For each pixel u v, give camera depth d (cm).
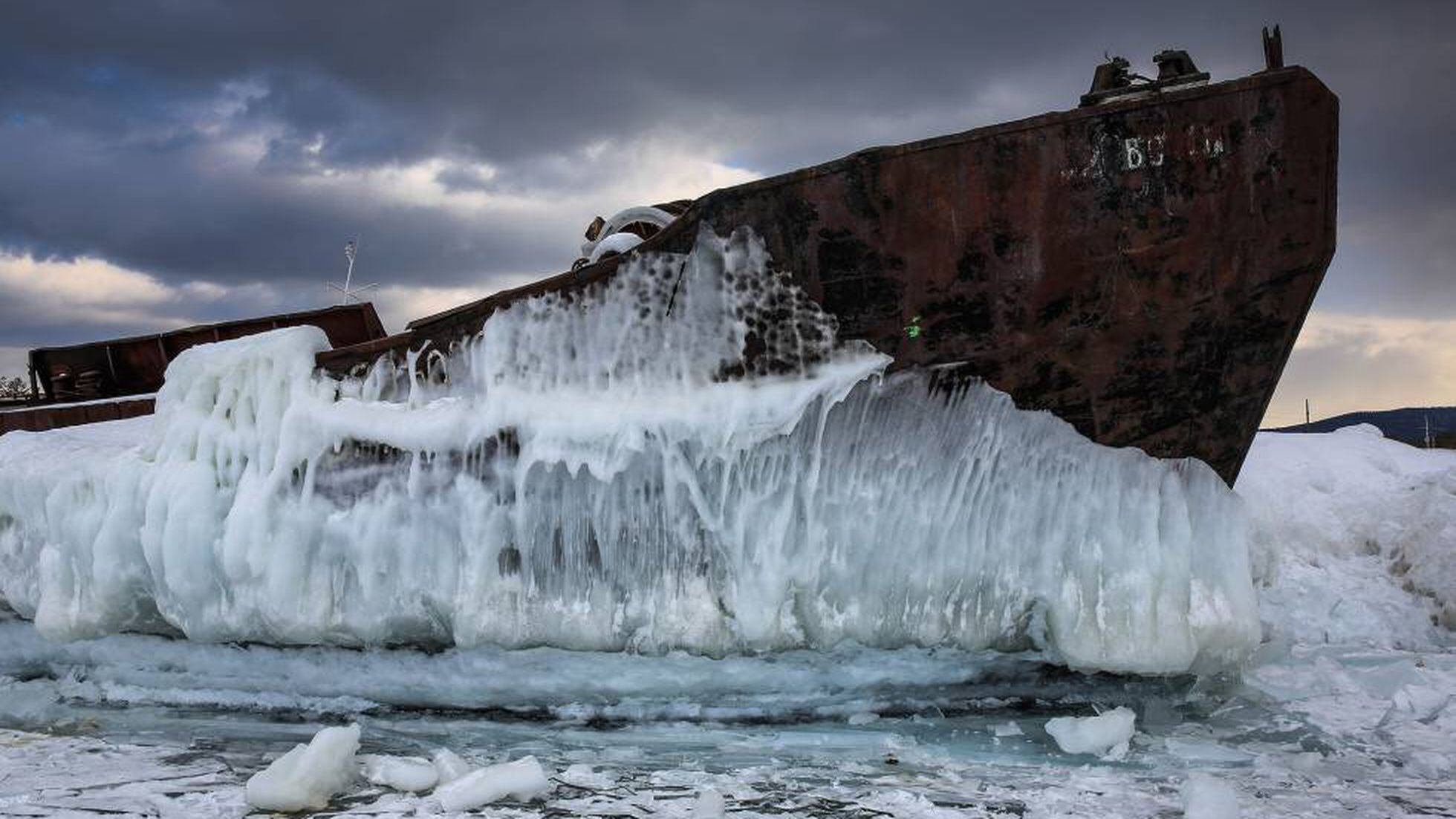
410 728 499
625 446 477
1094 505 470
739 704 493
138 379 827
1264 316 475
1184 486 478
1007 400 472
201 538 518
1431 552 687
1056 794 382
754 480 472
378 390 520
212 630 524
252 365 527
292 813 373
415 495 499
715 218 478
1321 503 752
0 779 419
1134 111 464
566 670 498
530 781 380
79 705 565
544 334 496
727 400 474
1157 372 475
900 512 469
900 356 471
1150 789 389
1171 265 466
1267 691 527
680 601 475
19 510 574
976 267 466
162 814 374
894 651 481
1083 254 464
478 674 511
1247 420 488
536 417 488
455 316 509
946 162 465
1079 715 489
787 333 474
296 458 514
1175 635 455
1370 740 455
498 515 491
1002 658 487
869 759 434
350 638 509
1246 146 465
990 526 470
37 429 729
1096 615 461
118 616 546
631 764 432
